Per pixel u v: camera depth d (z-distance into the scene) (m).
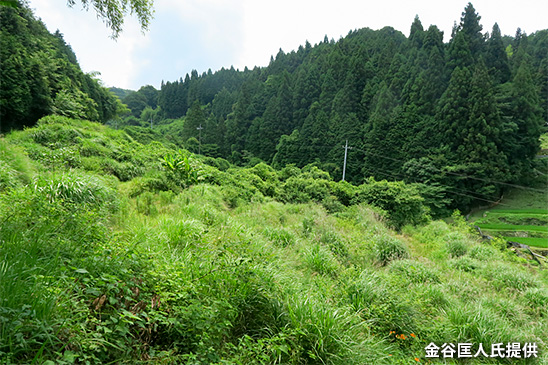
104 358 1.60
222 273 2.63
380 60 53.16
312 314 2.56
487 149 29.95
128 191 7.24
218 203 8.63
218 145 62.88
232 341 2.26
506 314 4.29
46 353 1.47
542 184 31.61
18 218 2.65
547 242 18.20
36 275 1.80
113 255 2.25
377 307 3.38
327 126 46.81
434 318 3.76
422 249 9.53
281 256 4.55
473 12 45.03
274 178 17.95
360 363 2.40
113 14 4.70
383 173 37.44
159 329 2.03
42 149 8.07
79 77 30.55
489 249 8.72
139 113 116.56
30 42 21.48
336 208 14.52
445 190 29.61
